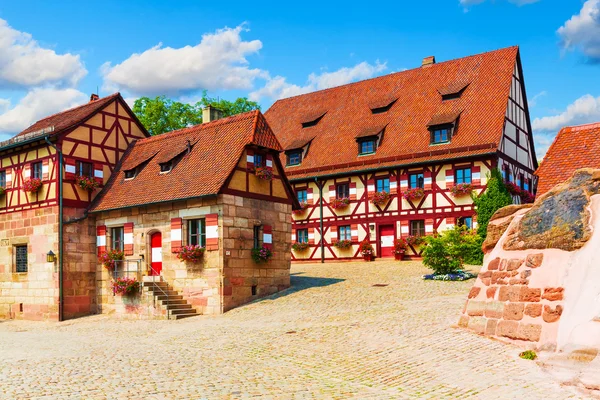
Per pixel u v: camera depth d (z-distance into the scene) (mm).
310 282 25281
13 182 26734
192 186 22375
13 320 25797
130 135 27906
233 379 10742
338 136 35750
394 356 12023
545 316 11859
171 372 11383
